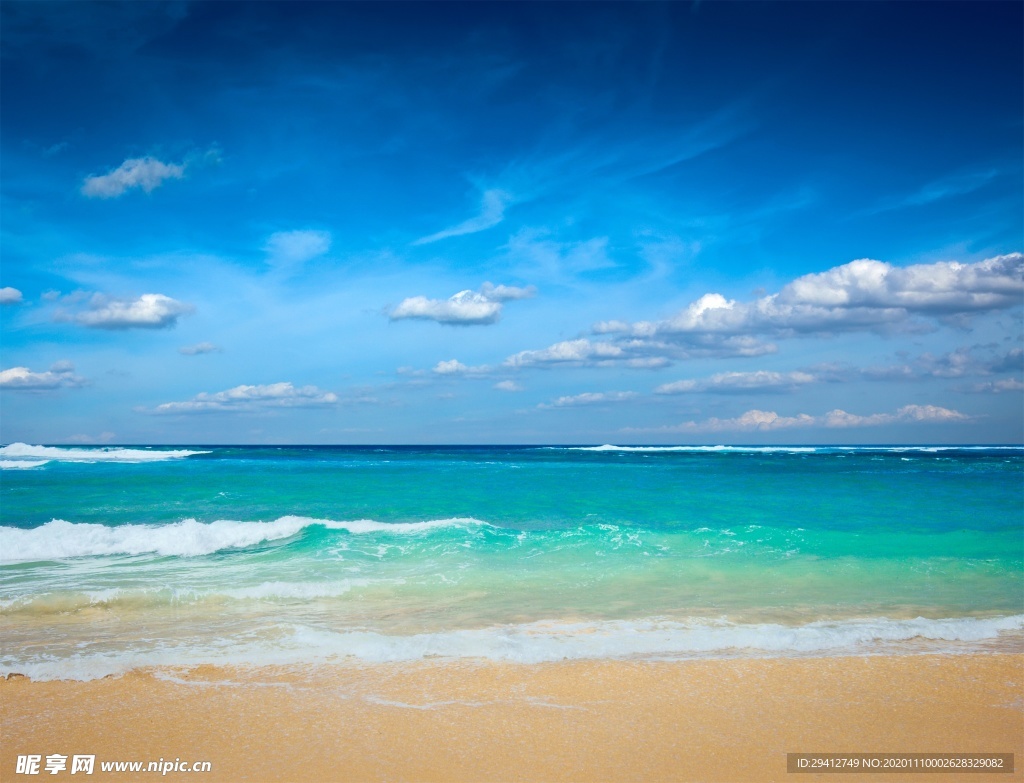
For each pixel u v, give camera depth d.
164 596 10.87
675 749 5.51
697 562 13.80
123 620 9.55
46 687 6.82
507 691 6.74
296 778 4.98
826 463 51.28
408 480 31.47
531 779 5.00
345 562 13.80
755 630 8.84
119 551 15.05
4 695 6.60
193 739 5.63
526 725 5.95
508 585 11.91
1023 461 55.38
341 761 5.25
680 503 23.28
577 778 5.02
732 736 5.77
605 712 6.24
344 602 10.72
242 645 8.24
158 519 19.64
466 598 10.99
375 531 16.92
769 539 16.03
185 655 7.79
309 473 36.03
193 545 15.42
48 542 14.91
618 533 16.62
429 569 13.17
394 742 5.59
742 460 58.34
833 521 19.42
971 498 24.50
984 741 5.73
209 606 10.42
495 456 70.50
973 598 11.20
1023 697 6.70
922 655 7.93
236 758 5.30
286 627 9.16
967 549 15.17
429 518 20.23
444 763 5.23
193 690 6.73
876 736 5.80
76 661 7.50
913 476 34.84
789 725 6.00
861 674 7.30
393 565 13.57
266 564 13.72
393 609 10.28
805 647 8.33
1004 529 17.72
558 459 60.72
